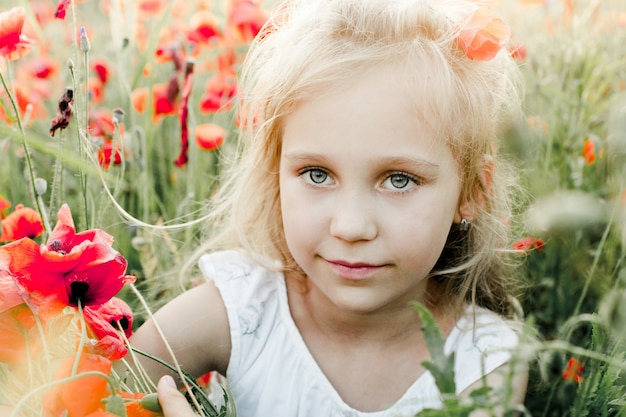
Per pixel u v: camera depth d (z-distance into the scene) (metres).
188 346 1.18
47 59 2.07
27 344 0.76
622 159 1.51
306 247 1.03
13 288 0.75
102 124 1.68
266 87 1.12
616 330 1.05
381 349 1.19
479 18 1.06
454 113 1.05
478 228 1.22
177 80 1.75
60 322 0.81
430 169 1.00
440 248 1.05
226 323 1.21
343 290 1.03
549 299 1.56
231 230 1.35
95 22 2.46
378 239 0.99
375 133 0.97
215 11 2.64
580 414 1.08
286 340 1.21
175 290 1.50
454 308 1.25
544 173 1.60
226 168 1.78
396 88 0.99
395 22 1.05
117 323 0.94
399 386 1.18
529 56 1.98
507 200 1.38
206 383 1.41
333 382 1.20
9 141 1.61
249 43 1.79
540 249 1.56
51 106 2.10
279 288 1.25
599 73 1.79
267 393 1.20
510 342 1.20
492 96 1.18
